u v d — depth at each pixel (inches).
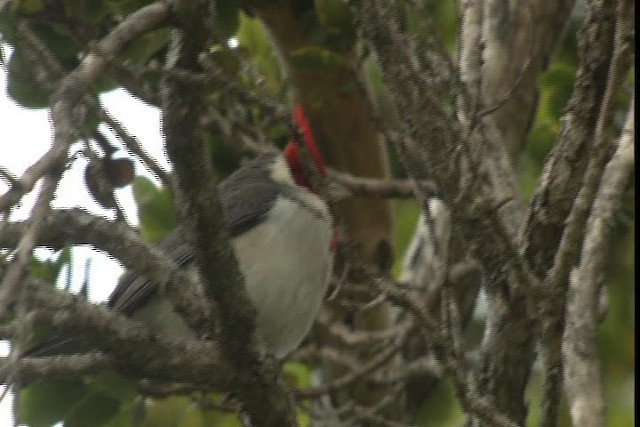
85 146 309.3
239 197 413.1
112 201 315.3
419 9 349.4
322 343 538.9
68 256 390.3
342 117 536.7
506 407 389.7
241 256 401.4
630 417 555.8
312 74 490.0
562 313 317.1
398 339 493.7
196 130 292.7
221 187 433.7
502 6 496.4
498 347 391.2
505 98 342.0
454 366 311.1
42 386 405.1
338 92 487.8
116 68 315.3
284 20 486.6
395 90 374.3
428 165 352.5
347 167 546.6
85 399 407.5
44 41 409.1
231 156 504.7
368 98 443.8
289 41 491.2
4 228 220.2
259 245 402.9
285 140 498.9
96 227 312.3
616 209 362.0
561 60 562.9
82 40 408.8
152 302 394.9
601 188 367.6
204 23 279.1
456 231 381.7
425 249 553.9
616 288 556.7
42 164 230.1
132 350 323.9
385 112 548.7
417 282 544.1
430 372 530.6
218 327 331.3
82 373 324.5
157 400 483.2
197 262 318.7
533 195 385.7
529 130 492.4
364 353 543.8
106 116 291.1
